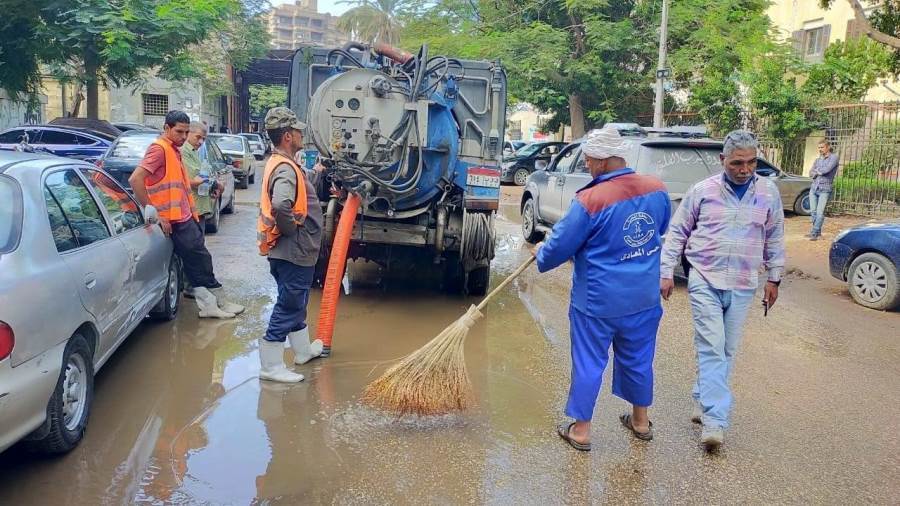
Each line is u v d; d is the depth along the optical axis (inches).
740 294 161.8
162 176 230.4
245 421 168.4
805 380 212.1
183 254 240.2
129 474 141.6
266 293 288.2
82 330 156.3
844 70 695.1
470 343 238.7
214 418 169.3
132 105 1353.3
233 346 222.1
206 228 440.5
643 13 848.3
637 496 141.0
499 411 180.4
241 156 765.3
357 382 195.9
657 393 196.9
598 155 152.1
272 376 193.0
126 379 191.9
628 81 882.1
